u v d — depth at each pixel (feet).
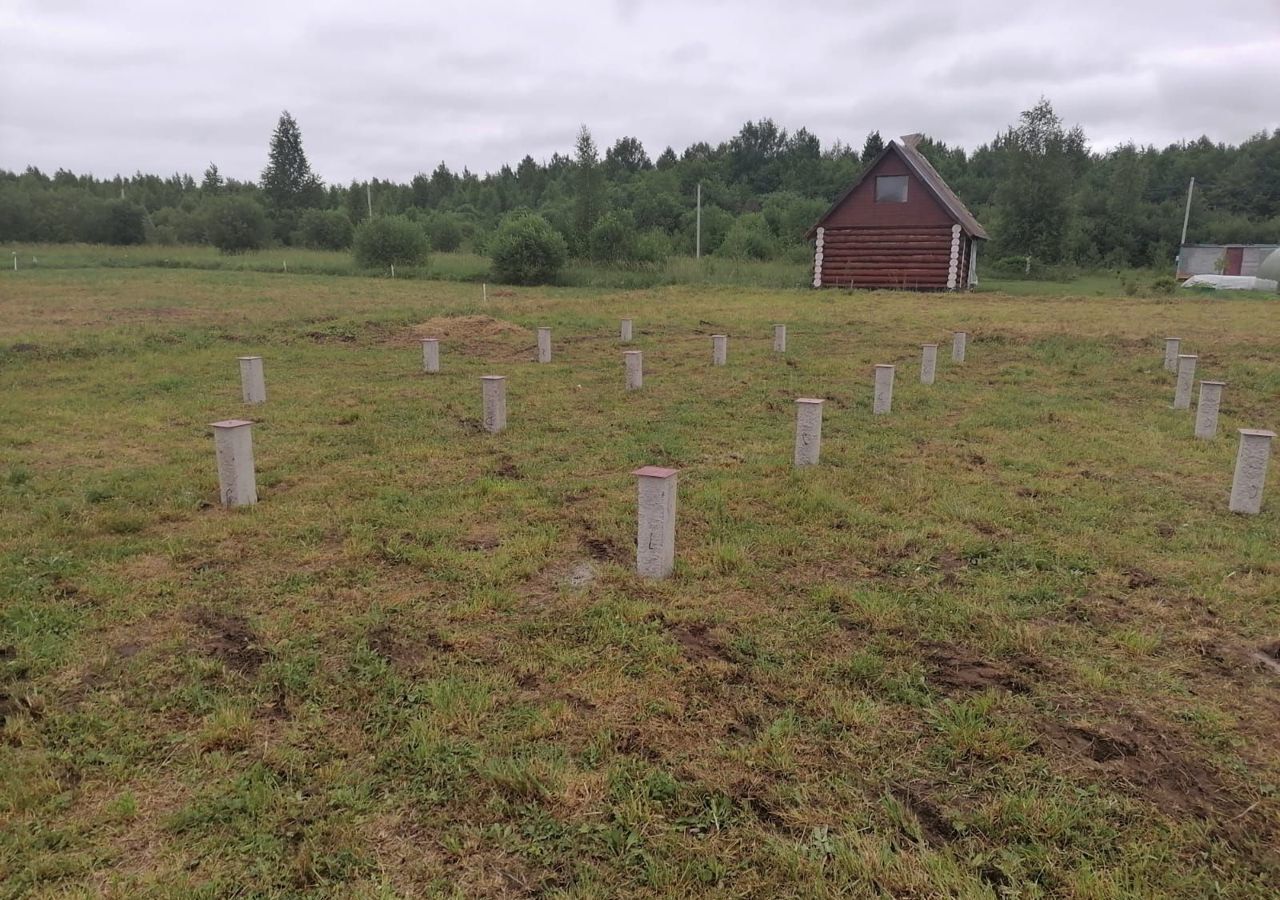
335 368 42.83
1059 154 156.56
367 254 132.67
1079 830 9.46
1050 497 21.81
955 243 98.89
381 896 8.41
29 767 10.44
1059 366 44.88
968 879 8.66
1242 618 14.79
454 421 30.83
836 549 17.93
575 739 11.14
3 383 36.86
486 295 90.33
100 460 25.14
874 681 12.56
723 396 35.86
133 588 15.74
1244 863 8.96
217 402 33.78
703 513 20.16
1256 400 36.42
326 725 11.45
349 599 15.44
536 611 14.97
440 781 10.26
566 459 25.59
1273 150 238.68
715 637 13.94
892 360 46.37
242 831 9.40
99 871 8.84
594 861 9.01
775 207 226.38
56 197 203.62
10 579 15.96
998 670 12.92
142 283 94.89
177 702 11.96
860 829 9.46
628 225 136.36
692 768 10.49
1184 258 168.86
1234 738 11.16
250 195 233.35
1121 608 15.20
